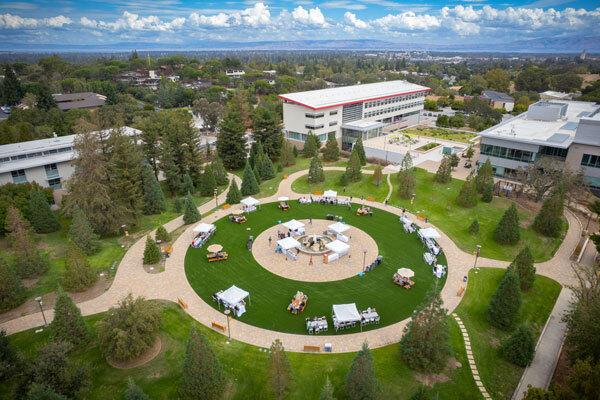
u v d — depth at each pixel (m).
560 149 79.00
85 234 54.59
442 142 116.81
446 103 179.38
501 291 41.00
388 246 58.31
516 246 58.41
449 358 37.06
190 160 84.62
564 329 41.62
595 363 31.62
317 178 83.19
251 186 77.94
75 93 186.50
